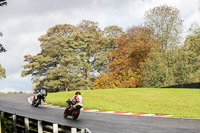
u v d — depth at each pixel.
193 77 49.97
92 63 66.38
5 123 9.51
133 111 20.73
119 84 57.72
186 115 18.86
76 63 62.16
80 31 64.69
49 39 62.62
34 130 7.96
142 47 55.66
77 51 64.88
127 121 14.37
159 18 51.22
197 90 36.28
